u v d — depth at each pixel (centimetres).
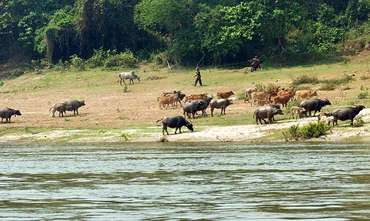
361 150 7331
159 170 6053
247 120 10062
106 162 6894
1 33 19038
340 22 17362
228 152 7525
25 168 6525
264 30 16150
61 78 16475
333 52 16100
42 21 19175
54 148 8881
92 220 3641
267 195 4400
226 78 14512
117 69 16812
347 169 5700
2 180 5588
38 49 18350
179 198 4369
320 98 10756
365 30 16725
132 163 6719
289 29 16562
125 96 13538
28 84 16550
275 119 9912
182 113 11238
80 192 4775
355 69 14012
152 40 17925
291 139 8725
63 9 19275
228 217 3622
